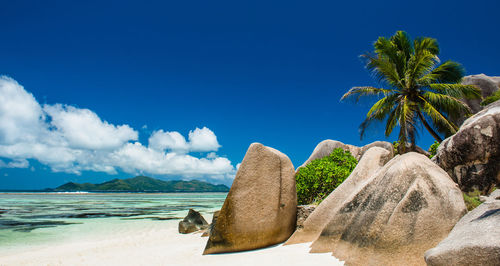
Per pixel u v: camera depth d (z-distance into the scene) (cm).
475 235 371
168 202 4584
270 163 832
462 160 974
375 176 666
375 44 2269
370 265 498
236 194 791
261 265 596
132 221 1952
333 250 624
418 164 569
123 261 774
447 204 506
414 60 2170
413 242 486
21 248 1087
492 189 907
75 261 812
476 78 2589
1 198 5659
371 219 563
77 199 5431
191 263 686
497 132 923
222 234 775
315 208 858
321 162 1377
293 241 764
